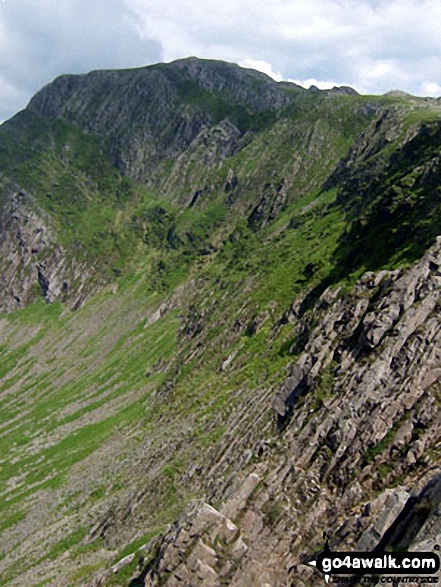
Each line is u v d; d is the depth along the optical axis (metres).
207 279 196.50
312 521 40.12
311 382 56.22
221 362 105.44
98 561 67.88
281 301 109.12
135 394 143.12
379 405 44.41
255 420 68.88
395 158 130.25
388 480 39.59
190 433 82.50
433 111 164.62
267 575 38.12
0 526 95.81
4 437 147.62
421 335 46.78
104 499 87.88
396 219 83.06
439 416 41.16
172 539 45.34
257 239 190.88
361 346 54.12
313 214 168.38
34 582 71.06
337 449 44.16
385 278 63.25
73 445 125.12
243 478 47.72
